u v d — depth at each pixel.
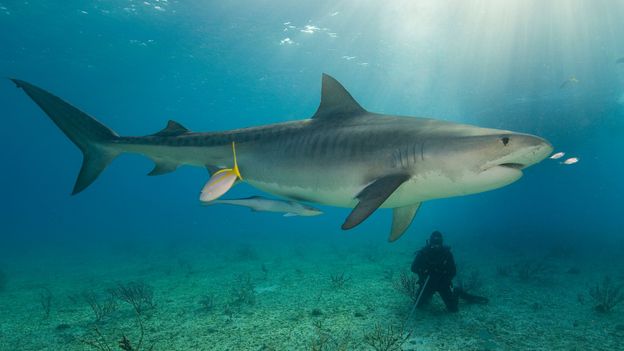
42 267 16.56
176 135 6.12
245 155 5.42
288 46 26.89
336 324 5.98
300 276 10.67
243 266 13.66
